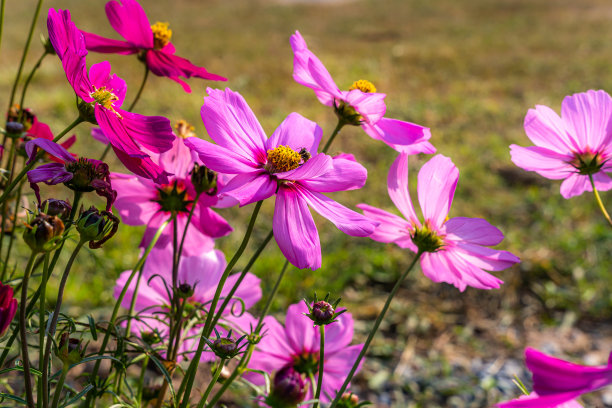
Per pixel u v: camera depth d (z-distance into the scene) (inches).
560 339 50.0
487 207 73.0
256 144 18.2
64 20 16.7
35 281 27.2
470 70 160.6
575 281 57.6
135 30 20.8
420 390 43.1
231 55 171.2
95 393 19.5
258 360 21.9
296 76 19.8
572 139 19.7
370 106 19.3
